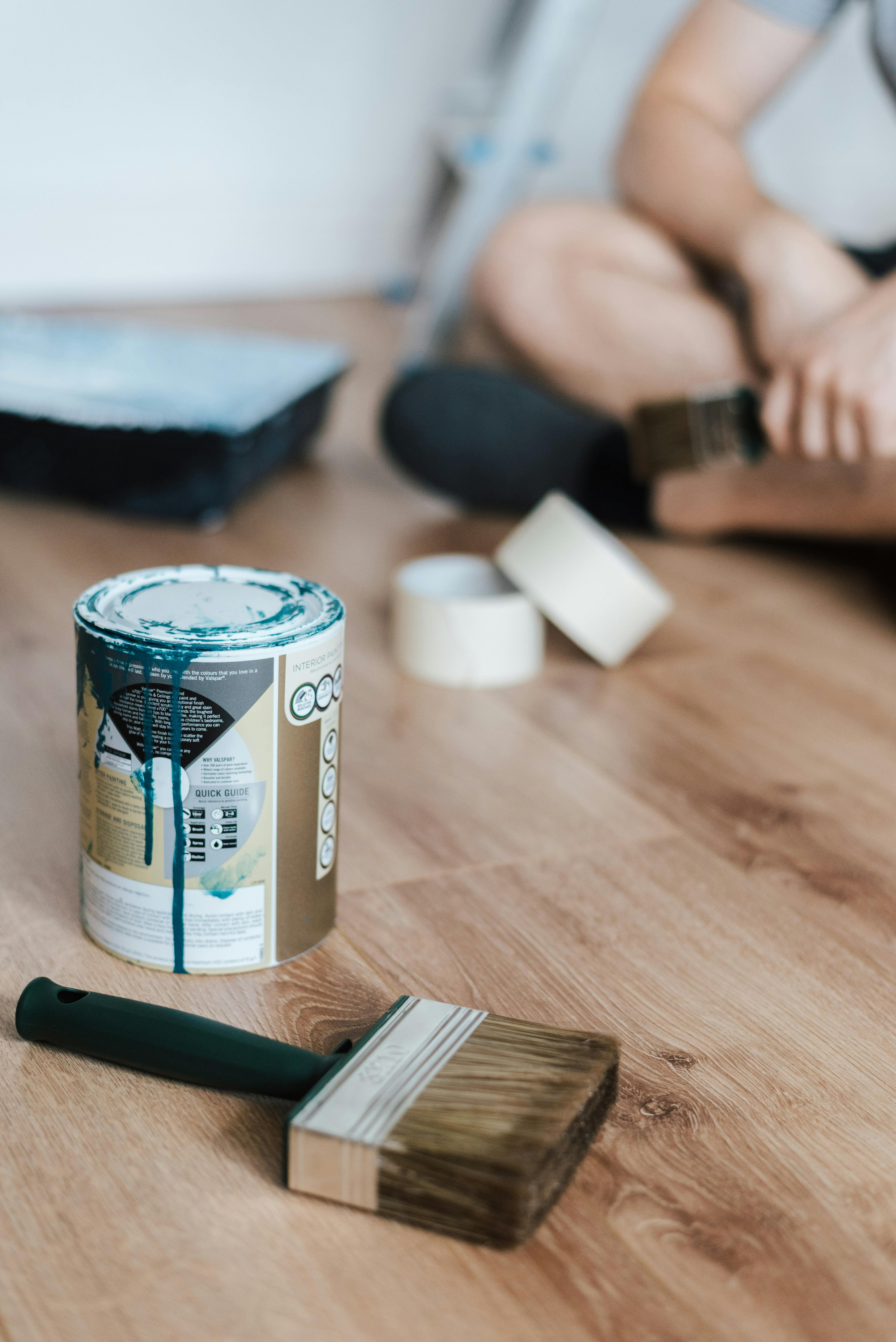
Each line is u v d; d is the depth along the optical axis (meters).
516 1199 0.45
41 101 2.73
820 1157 0.52
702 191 1.40
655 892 0.74
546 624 1.22
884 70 1.41
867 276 1.41
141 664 0.56
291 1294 0.44
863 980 0.66
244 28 2.81
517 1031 0.54
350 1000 0.61
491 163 1.85
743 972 0.66
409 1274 0.45
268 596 0.64
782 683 1.09
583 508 1.42
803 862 0.79
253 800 0.59
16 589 1.19
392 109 3.05
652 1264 0.46
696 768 0.92
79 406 1.37
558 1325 0.43
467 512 1.53
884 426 1.15
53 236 2.87
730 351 1.38
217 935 0.62
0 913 0.67
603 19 2.78
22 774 0.84
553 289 1.45
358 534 1.42
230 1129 0.52
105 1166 0.50
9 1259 0.45
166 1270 0.45
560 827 0.82
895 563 1.41
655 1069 0.58
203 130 2.91
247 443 1.38
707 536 1.43
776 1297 0.45
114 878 0.62
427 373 1.42
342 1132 0.47
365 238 3.18
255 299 2.96
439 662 1.05
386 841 0.79
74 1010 0.55
